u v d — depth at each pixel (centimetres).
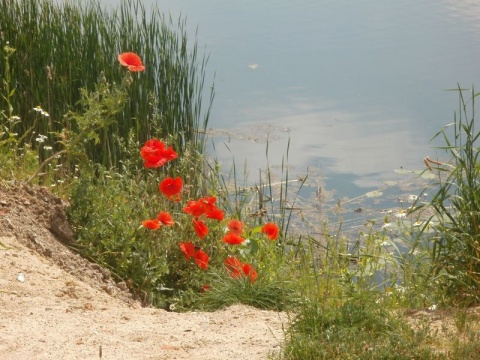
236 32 1524
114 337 425
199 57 1370
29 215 591
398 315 450
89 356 391
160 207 664
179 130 953
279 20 1631
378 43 1493
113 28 947
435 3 1761
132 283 593
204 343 426
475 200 541
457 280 521
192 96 966
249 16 1648
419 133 1116
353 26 1605
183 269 630
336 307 464
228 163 1032
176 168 829
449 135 1104
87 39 911
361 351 399
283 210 820
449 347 413
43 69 873
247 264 576
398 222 697
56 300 479
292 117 1185
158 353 404
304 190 959
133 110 921
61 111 872
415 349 398
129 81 650
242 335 443
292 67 1373
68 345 404
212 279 593
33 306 460
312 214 888
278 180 985
